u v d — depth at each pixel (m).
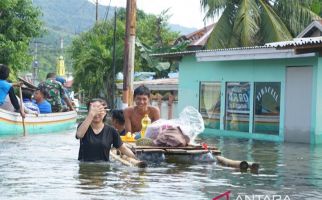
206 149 9.02
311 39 15.63
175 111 23.11
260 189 6.34
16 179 6.61
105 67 38.06
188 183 6.61
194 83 20.83
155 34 45.44
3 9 26.19
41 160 8.52
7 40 26.45
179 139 9.03
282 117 16.66
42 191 5.83
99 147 8.38
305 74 15.95
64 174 7.04
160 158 8.70
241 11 24.27
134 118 10.27
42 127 16.12
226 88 19.12
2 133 14.30
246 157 10.55
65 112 17.94
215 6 25.25
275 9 26.58
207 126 19.98
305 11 26.03
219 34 25.33
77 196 5.58
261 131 17.45
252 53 16.95
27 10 27.00
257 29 24.41
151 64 37.38
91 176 6.91
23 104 15.27
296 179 7.36
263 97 17.50
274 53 16.17
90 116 8.35
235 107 18.61
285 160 10.08
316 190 6.43
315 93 15.49
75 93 46.62
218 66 19.52
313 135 15.45
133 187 6.18
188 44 34.78
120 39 39.31
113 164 8.08
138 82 28.38
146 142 9.05
